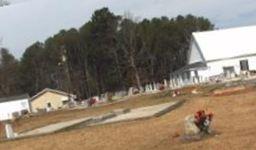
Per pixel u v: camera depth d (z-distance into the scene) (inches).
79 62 4928.6
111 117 1354.6
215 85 2129.7
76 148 848.9
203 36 3193.9
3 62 5516.7
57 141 973.8
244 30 3211.1
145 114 1264.8
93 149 809.5
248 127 771.4
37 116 2546.8
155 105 1637.6
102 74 4640.8
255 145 626.2
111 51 4434.1
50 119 2007.9
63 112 2475.4
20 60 5684.1
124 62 4338.1
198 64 3107.8
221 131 761.6
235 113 980.6
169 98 1892.2
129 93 3553.2
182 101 1478.8
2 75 5383.9
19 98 4175.7
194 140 722.8
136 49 4394.7
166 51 4677.7
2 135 1460.4
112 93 4101.9
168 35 4776.1
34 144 989.8
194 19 5270.7
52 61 5482.3
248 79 2228.1
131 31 4355.3
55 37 5442.9
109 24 4478.3
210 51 3093.0
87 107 2586.1
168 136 803.4
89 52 4707.2
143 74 4308.6
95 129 1071.6
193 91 1989.4
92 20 4589.1
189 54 3280.0
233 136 705.6
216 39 3164.4
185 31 4968.0
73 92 4741.6
